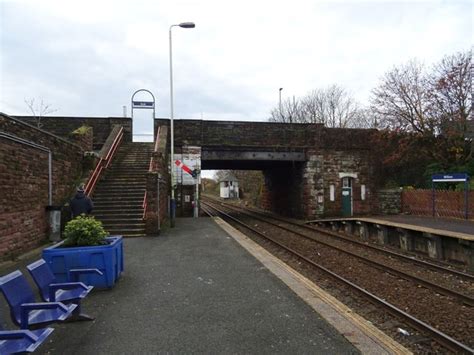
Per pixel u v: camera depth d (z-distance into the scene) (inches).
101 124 910.4
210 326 189.5
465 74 901.2
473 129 897.5
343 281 326.6
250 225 874.8
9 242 362.9
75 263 252.4
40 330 147.9
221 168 1312.7
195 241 471.8
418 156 983.6
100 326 189.3
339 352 159.6
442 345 196.4
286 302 228.8
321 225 887.7
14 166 374.3
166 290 254.8
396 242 624.7
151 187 527.5
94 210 562.9
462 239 453.4
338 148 1032.2
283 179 1211.9
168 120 954.7
